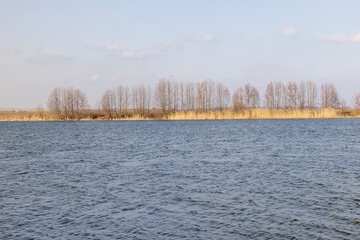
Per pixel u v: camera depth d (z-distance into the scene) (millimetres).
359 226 12703
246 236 11906
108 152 35031
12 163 28422
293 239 11609
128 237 11992
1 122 122250
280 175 22047
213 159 29125
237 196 17047
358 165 25344
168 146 39656
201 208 15156
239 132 60062
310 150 34375
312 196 16875
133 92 114250
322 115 89750
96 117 113438
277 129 66500
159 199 16734
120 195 17609
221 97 114625
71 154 33812
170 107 108562
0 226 13219
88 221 13688
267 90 121500
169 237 11938
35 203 16359
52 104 112375
